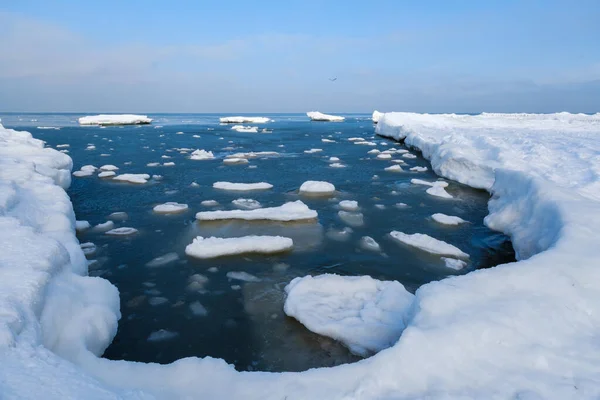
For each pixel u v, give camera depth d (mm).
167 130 28312
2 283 2592
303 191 9281
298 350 3330
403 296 3857
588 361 2232
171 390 2271
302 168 12719
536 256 3295
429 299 2707
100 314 3271
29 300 2490
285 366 3121
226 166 12891
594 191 6750
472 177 10008
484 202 8586
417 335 2338
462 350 2273
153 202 8281
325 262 5277
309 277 4344
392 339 3234
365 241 6082
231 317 3893
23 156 8258
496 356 2254
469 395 1991
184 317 3898
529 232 5031
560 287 2848
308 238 6184
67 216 5430
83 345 2738
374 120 39906
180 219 7078
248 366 3129
